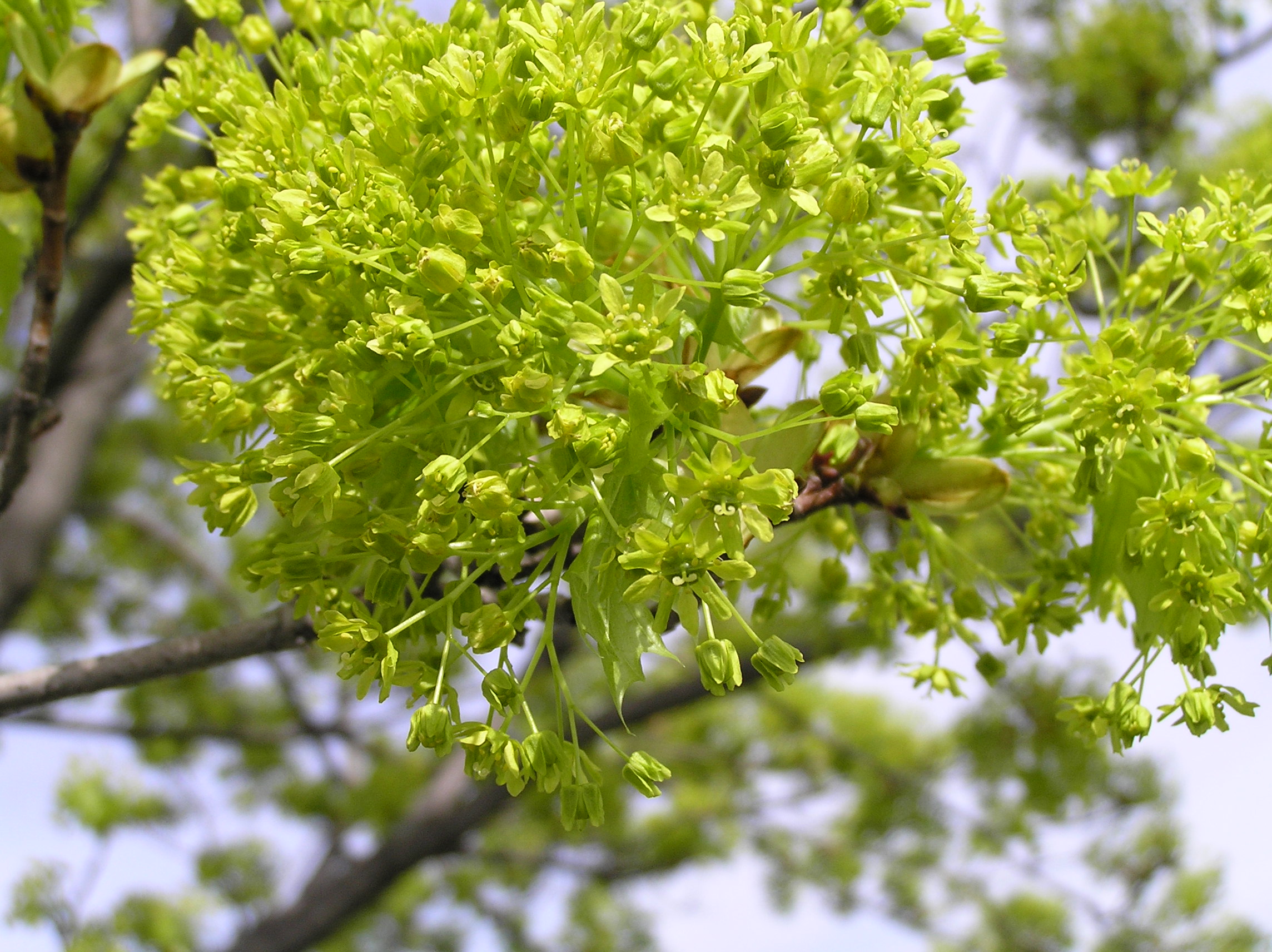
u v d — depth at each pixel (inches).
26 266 9.4
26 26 7.8
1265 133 23.3
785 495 6.9
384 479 7.7
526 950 37.7
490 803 25.0
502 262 7.4
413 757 33.0
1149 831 29.4
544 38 7.2
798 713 33.6
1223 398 7.8
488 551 7.3
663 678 30.2
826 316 7.8
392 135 7.4
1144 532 7.5
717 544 6.9
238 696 35.7
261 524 31.3
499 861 33.3
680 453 7.5
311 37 9.1
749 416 7.9
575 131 7.3
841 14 8.1
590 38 7.3
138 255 8.7
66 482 22.4
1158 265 8.2
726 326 7.7
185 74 8.3
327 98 7.7
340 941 36.7
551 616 7.3
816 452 8.3
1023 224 7.7
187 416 8.2
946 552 8.6
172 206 8.6
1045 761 28.5
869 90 7.5
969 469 8.2
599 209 7.3
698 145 7.4
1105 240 9.2
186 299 8.2
